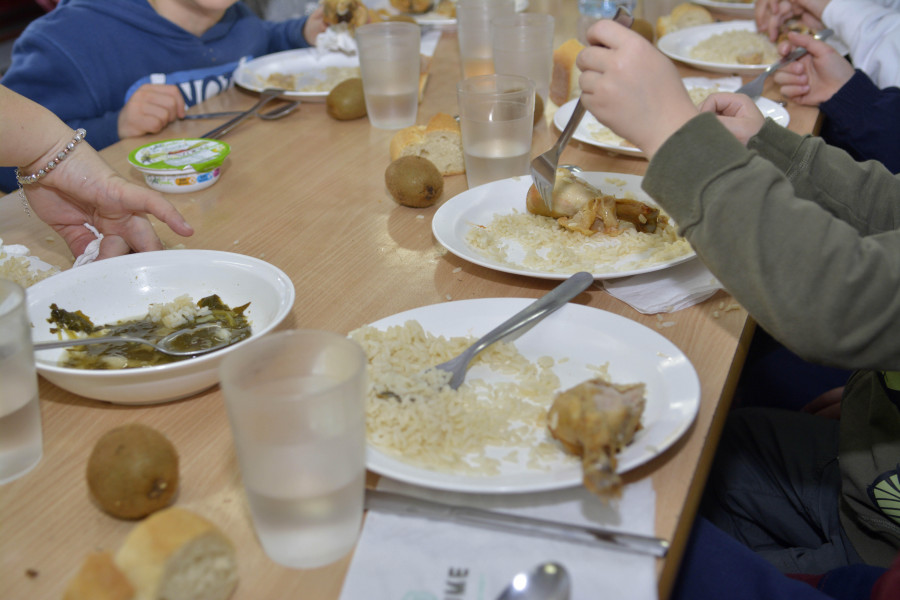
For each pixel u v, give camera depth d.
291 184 1.28
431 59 2.01
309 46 2.13
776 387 1.42
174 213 1.00
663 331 0.84
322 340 0.55
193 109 1.68
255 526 0.57
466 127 1.22
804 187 0.95
